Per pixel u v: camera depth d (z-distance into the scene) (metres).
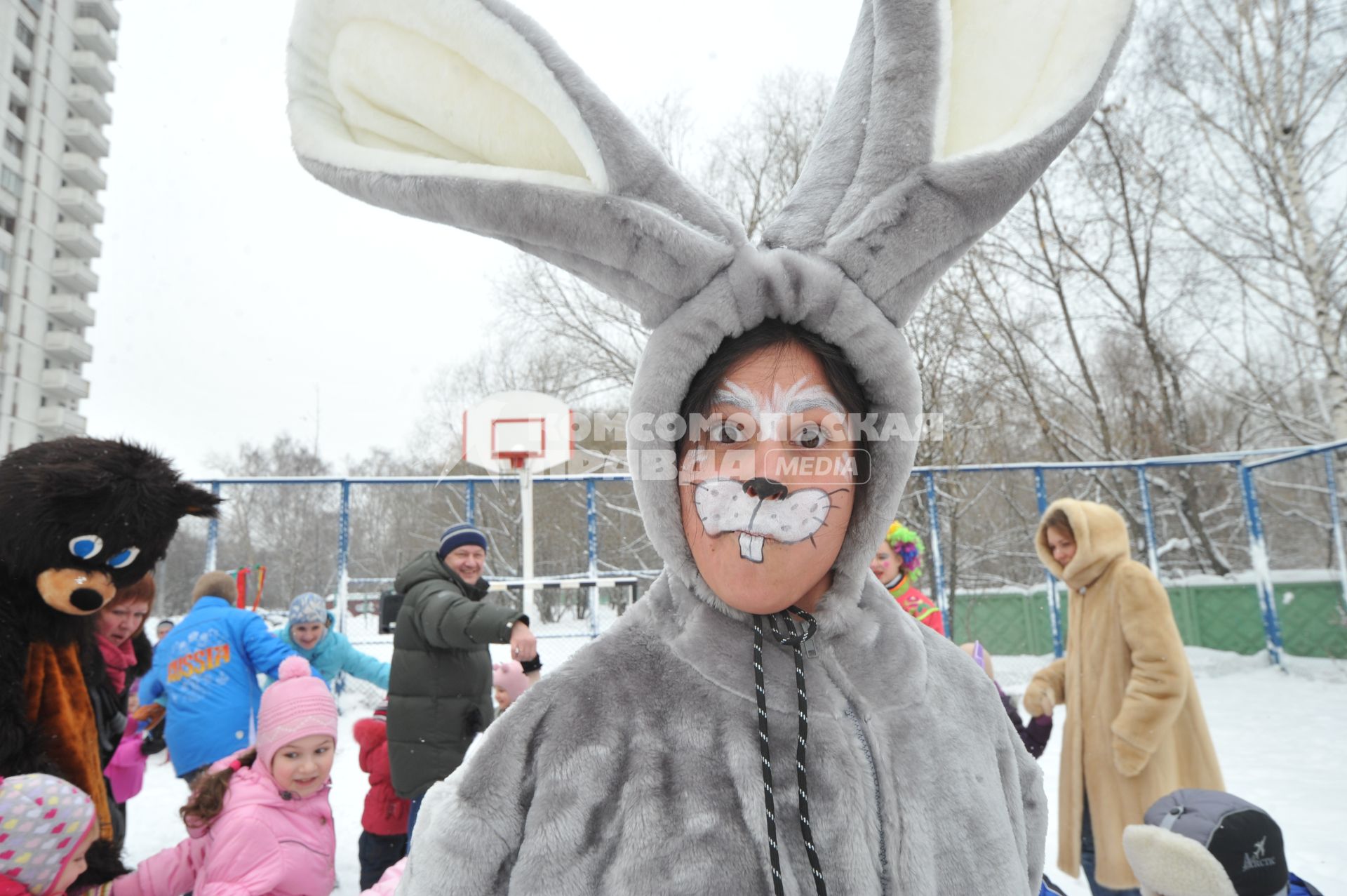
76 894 1.84
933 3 0.90
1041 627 10.41
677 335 0.84
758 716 0.83
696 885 0.73
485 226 0.82
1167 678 2.54
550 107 0.80
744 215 14.62
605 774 0.78
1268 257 11.25
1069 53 0.89
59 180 39.84
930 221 0.86
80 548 1.72
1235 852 1.73
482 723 3.08
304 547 9.63
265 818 2.18
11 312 37.06
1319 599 8.95
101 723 2.42
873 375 0.88
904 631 0.98
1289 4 11.32
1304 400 13.53
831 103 1.02
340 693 7.24
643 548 10.73
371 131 0.88
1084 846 2.78
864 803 0.82
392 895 1.18
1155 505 11.52
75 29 40.88
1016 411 12.47
